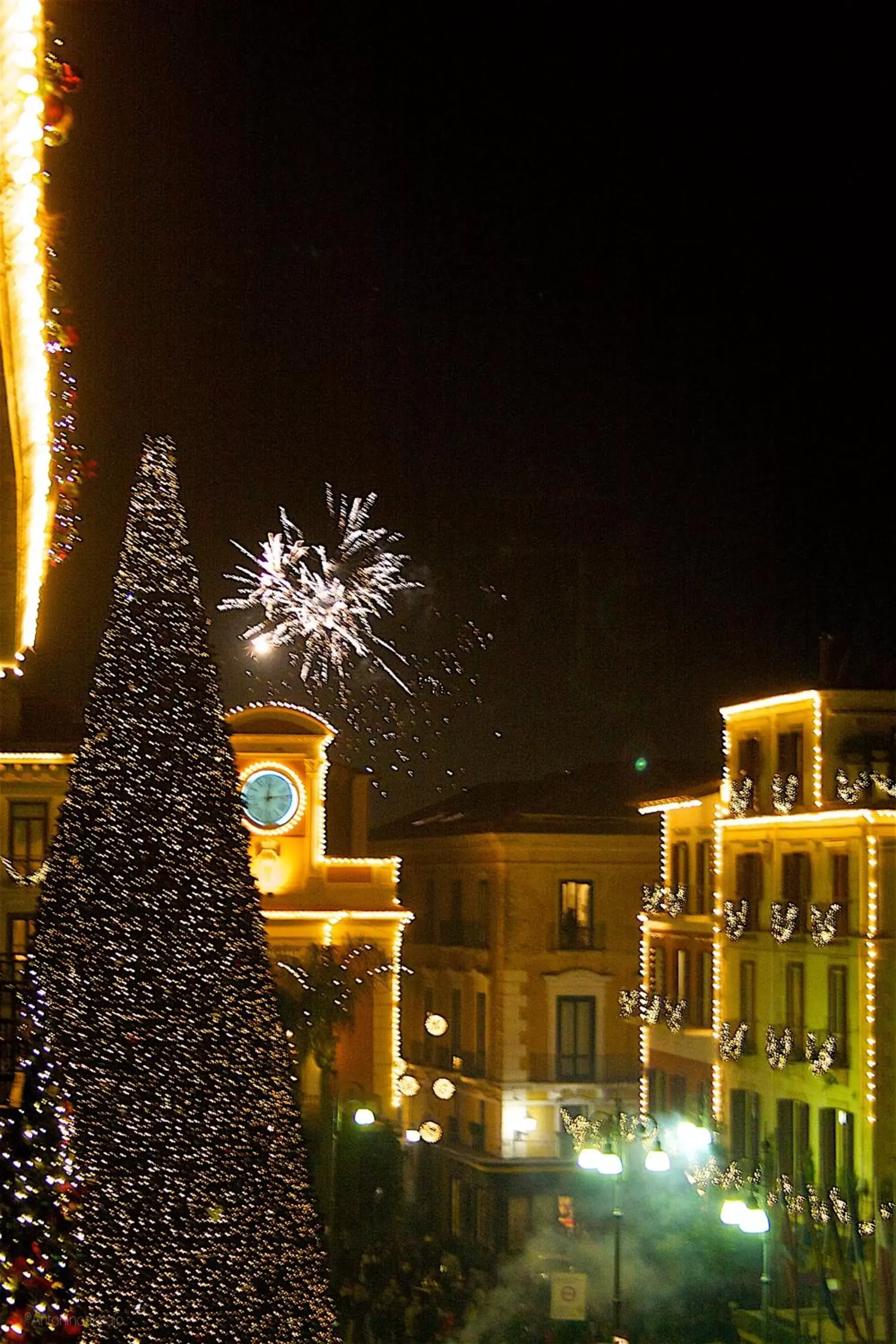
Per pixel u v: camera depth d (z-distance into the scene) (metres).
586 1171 46.88
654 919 47.53
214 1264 17.91
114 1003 18.77
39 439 9.73
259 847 43.50
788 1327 30.61
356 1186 39.97
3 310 7.80
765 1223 27.62
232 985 19.11
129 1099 18.33
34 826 35.66
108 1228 17.70
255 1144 18.56
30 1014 16.17
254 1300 18.03
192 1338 17.62
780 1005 39.50
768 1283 29.44
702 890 44.78
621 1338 27.98
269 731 43.94
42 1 5.97
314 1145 40.12
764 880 40.81
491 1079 50.78
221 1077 18.69
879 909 36.00
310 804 43.91
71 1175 14.97
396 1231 38.34
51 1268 12.56
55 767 35.72
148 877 19.17
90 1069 18.45
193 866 19.36
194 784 19.61
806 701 39.34
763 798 41.12
